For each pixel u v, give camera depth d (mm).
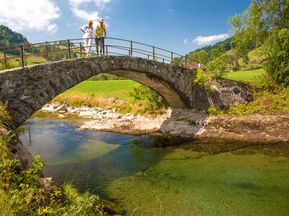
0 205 6496
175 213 13633
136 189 16547
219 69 33250
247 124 28188
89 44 23609
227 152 23422
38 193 8773
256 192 15758
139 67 26453
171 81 30219
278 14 43812
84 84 62719
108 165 21094
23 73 17141
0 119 13422
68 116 44594
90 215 8867
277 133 26531
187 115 32469
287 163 20219
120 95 48438
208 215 13398
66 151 24938
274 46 33938
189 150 24484
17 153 12070
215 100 32156
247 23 46500
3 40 141625
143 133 31141
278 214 13344
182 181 17672
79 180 18047
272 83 33156
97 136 30562
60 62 19516
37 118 43344
